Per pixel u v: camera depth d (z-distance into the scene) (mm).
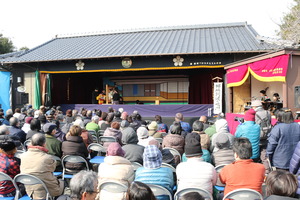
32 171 3012
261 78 7312
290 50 6129
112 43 14055
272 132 3883
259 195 2410
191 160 2875
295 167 3330
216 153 3549
